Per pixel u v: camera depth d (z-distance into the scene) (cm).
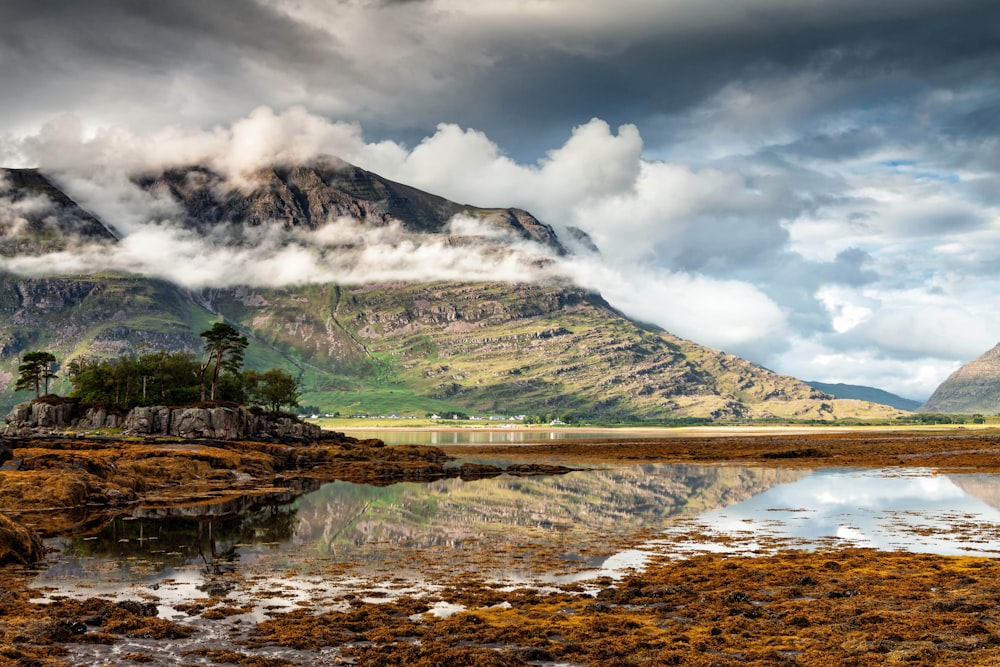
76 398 16675
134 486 9412
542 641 3072
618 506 8044
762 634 3102
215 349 17038
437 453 16662
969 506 7550
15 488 7769
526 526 6581
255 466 12094
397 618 3453
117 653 2908
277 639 3097
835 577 4109
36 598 3828
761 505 7944
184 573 4538
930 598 3566
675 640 3042
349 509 7906
